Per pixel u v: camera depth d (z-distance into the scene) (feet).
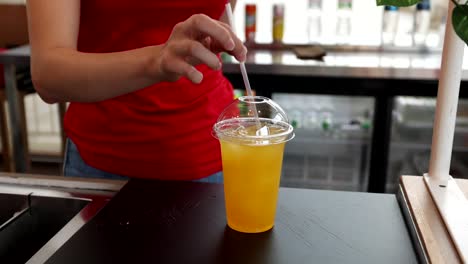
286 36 8.05
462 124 7.31
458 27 1.70
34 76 2.41
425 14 7.21
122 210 2.25
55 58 2.30
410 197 2.30
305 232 2.07
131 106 2.95
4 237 2.38
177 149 3.04
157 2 2.77
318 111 7.89
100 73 2.23
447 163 2.44
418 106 7.51
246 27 7.60
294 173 8.45
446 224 2.02
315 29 7.66
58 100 2.61
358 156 8.10
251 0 8.01
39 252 1.95
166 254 1.89
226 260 1.85
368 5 7.79
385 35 7.41
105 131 3.04
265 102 2.15
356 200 2.41
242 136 1.94
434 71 5.99
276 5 7.48
